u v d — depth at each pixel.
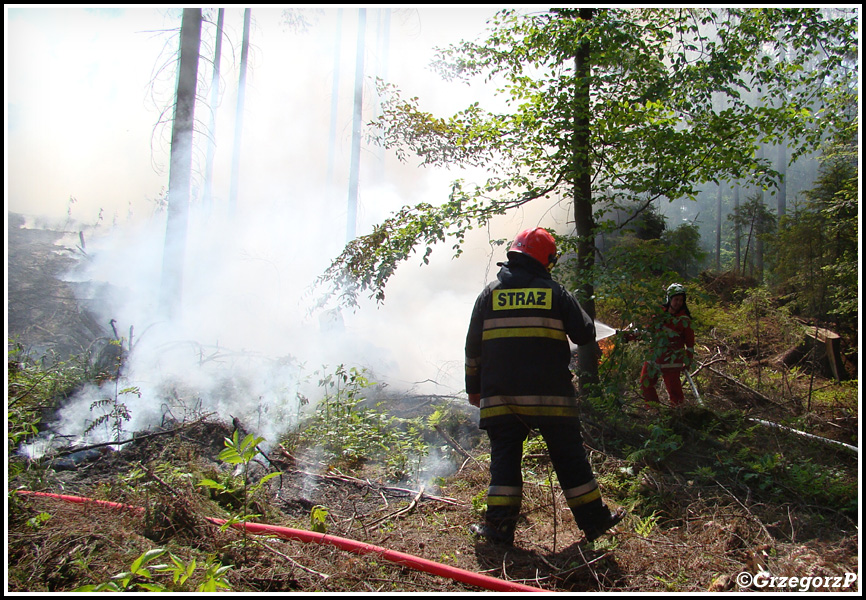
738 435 4.72
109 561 2.30
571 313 2.98
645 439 4.47
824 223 10.74
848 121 5.50
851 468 4.13
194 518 2.67
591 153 5.47
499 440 2.98
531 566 2.68
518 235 3.27
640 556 2.75
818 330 8.50
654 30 5.42
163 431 4.10
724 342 8.42
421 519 3.15
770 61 5.67
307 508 3.25
